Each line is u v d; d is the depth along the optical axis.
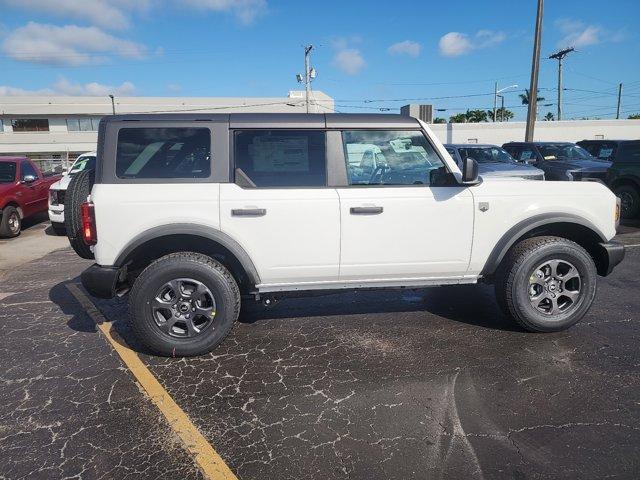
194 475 2.50
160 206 3.67
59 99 45.72
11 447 2.75
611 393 3.24
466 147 12.16
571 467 2.52
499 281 4.23
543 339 4.14
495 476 2.46
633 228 9.69
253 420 2.99
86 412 3.11
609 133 32.34
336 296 5.41
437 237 4.00
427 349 3.97
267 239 3.80
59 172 12.98
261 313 4.90
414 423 2.93
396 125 3.99
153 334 3.78
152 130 3.74
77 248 4.12
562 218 4.09
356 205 3.85
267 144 3.84
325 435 2.83
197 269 3.72
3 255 8.45
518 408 3.07
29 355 4.00
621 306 4.96
